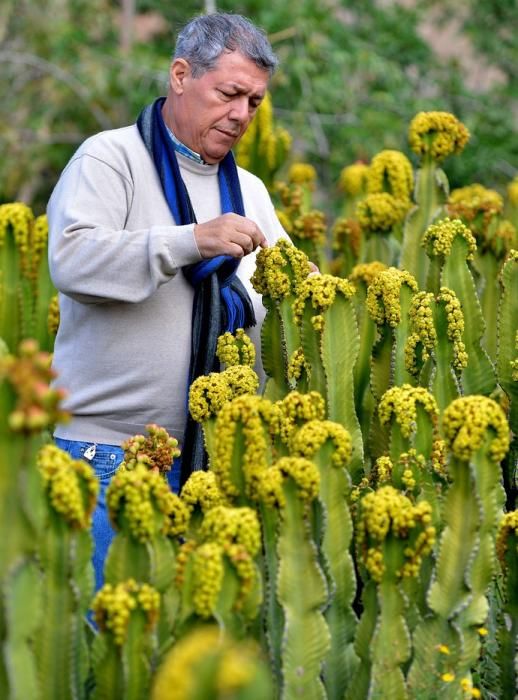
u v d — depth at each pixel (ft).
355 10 57.21
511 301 22.57
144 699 14.79
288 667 16.01
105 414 21.97
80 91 53.26
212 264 21.97
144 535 15.33
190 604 15.11
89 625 15.88
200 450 21.91
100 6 58.13
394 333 21.15
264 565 16.56
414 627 17.10
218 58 21.91
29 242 26.37
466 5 59.11
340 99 51.19
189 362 22.07
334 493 16.67
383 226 28.58
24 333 25.46
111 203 21.67
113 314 21.67
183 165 22.80
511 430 22.89
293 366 20.34
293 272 21.08
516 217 31.60
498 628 18.71
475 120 52.70
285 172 50.03
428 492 18.10
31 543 13.43
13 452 12.96
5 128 54.60
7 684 13.48
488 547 16.85
